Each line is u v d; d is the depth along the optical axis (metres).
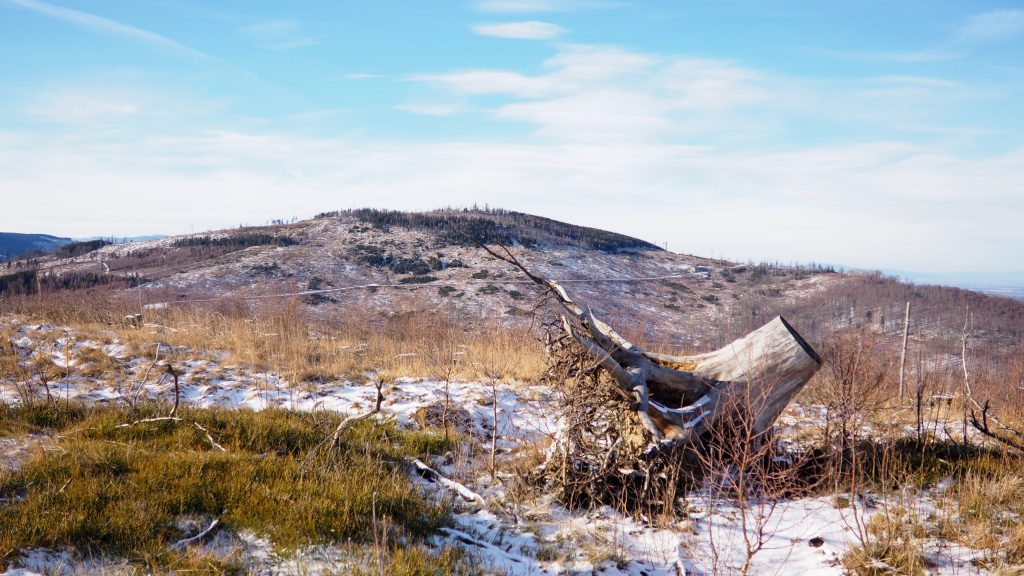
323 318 21.34
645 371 7.62
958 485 6.81
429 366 13.38
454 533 5.93
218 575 4.57
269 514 5.48
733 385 7.62
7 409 7.71
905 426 9.46
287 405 10.23
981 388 12.09
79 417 7.86
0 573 4.24
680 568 5.51
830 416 8.36
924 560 5.26
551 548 5.90
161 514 5.25
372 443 8.05
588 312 7.83
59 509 5.04
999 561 5.13
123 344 13.47
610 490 7.14
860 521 6.22
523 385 12.04
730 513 6.75
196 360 12.88
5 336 12.62
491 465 7.96
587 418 7.29
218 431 7.68
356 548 5.16
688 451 7.30
